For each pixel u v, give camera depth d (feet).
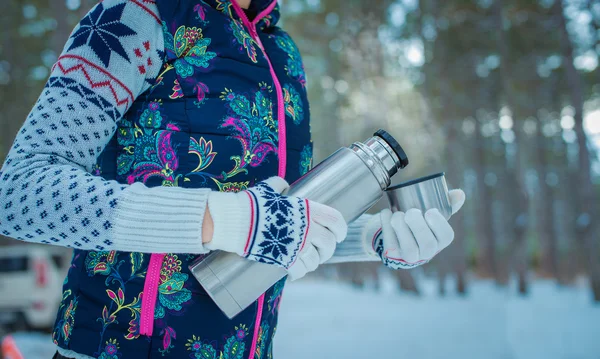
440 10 58.34
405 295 46.85
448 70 62.54
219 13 2.71
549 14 57.11
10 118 55.62
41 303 26.25
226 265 2.34
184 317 2.45
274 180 2.41
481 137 75.61
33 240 2.14
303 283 68.03
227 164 2.55
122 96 2.38
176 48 2.55
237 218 2.14
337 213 2.28
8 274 26.53
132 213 2.10
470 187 87.25
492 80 67.56
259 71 2.76
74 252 2.63
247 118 2.63
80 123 2.24
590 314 32.01
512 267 60.59
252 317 2.65
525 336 23.48
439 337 23.34
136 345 2.40
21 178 2.10
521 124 81.30
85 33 2.36
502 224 87.76
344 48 56.29
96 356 2.40
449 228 2.53
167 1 2.55
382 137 2.68
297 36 64.08
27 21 53.26
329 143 69.00
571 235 79.00
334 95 66.59
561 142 88.07
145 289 2.42
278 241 2.15
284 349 20.70
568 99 75.41
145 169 2.51
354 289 55.31
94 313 2.44
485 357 18.94
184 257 2.48
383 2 53.21
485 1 57.62
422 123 67.15
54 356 2.55
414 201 2.62
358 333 24.50
